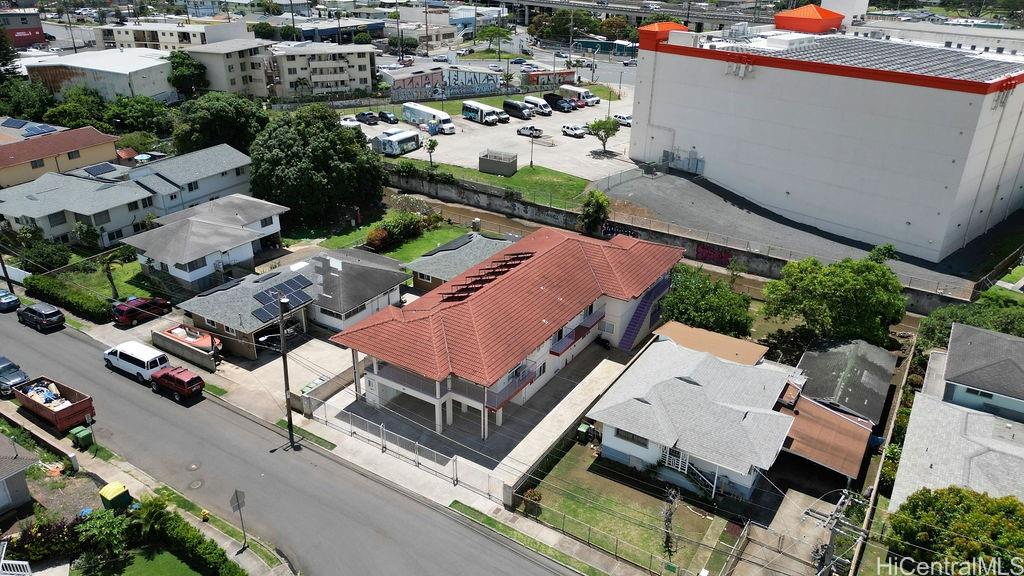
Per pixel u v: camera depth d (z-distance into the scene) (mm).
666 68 77938
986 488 31953
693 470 35656
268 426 40406
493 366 38031
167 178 66375
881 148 62344
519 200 74750
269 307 47750
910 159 60875
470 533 33250
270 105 108750
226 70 111938
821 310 44875
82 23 190750
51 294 53219
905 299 46562
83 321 51469
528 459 38125
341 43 162250
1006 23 137000
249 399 42719
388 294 52438
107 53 116562
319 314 50625
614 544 32781
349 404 42562
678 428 36156
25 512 33438
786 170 69812
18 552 30469
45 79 108125
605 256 49188
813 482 36438
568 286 46188
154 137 94875
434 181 80188
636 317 49938
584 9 192125
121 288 55562
